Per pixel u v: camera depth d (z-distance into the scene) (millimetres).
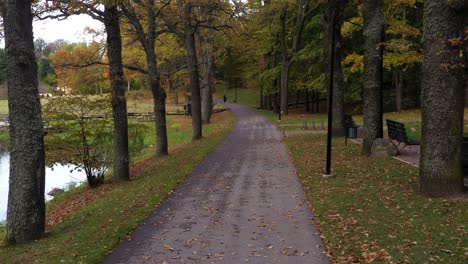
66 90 14312
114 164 13984
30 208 8055
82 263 6188
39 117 8242
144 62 28594
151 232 7633
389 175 10836
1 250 7598
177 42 31172
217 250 6613
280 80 42375
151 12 17469
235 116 44969
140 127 16516
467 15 7941
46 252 6961
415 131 20156
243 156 16438
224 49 35500
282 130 26406
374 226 7051
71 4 11586
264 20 33938
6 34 7930
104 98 13969
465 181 9414
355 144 17344
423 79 8453
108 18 13242
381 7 13703
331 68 11469
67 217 9844
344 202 8719
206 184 11578
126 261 6297
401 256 5754
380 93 14141
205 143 21578
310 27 34969
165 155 18547
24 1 7914
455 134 8188
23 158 8039
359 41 33781
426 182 8453
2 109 62438
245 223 7938
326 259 6051
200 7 23141
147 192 10898
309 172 12281
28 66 8016
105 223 8359
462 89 8172
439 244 6039
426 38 8266
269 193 10195
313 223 7742
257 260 6129
